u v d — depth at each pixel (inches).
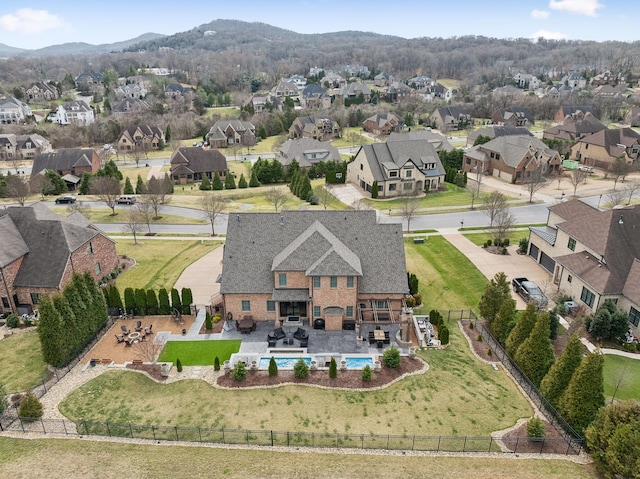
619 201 2962.6
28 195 3248.0
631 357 1485.0
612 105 6604.3
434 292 1945.1
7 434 1085.1
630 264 1721.2
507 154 3873.0
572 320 1702.8
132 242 2484.0
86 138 6112.2
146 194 3142.2
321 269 1558.8
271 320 1684.3
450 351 1489.9
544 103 7032.5
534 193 3405.5
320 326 1619.1
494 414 1177.4
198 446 1047.6
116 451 1021.2
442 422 1140.5
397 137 4685.0
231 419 1146.7
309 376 1336.1
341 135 6461.6
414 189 3390.7
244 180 3924.7
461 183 3678.6
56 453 1007.6
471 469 978.7
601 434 975.0
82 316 1496.1
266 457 1007.0
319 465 982.4
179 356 1462.8
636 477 879.1
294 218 1766.7
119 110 7244.1
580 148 4328.3
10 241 1749.5
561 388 1168.2
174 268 2149.4
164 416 1157.1
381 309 1668.3
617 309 1594.5
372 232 1744.6
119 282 2009.1
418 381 1307.8
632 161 3912.4
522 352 1334.9
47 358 1364.4
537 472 973.2
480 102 7377.0
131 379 1326.3
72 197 3373.5
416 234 2581.2
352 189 3639.3
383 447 1054.4
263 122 6692.9
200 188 3853.3
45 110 7736.2
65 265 1740.9
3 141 5275.6
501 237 2343.8
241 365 1314.0
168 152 5708.7
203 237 2573.8
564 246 2001.7
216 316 1679.4
